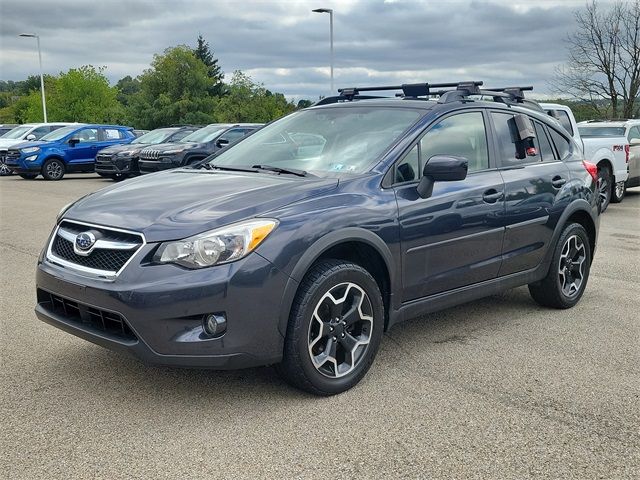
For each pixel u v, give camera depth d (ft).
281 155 15.30
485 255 15.57
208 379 13.24
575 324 17.21
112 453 10.33
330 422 11.40
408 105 15.46
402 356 14.67
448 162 13.11
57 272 12.11
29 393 12.56
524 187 16.49
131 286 10.92
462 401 12.29
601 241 29.76
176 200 12.32
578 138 37.83
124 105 246.88
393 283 13.47
